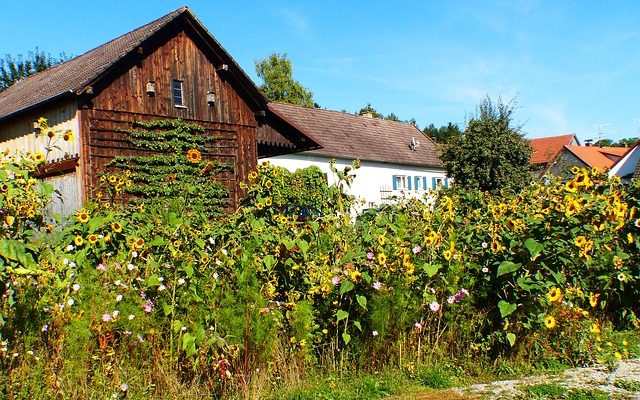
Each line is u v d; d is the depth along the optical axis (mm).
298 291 4980
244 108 19750
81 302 3904
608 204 5734
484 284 5309
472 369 5102
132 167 16562
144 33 18438
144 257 4430
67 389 3742
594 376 4953
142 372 4074
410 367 4918
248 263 4516
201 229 5145
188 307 4223
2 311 3639
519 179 22703
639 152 39375
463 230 5824
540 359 5289
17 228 3898
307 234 5277
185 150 17875
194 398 4148
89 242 4297
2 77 48438
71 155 16141
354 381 4738
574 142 77500
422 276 5152
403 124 40188
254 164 19859
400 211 6746
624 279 6188
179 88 18172
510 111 23688
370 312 4879
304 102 61938
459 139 23953
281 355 4672
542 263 4977
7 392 3559
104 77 16328
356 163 6172
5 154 4645
